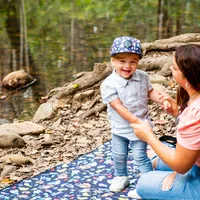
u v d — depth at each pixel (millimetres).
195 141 2447
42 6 15273
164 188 2744
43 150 4148
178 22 12008
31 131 4523
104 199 3172
